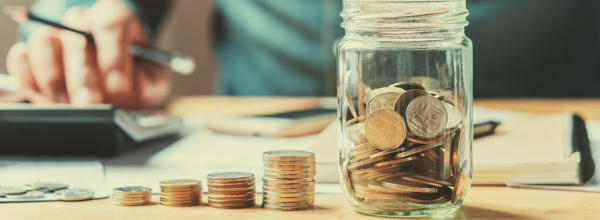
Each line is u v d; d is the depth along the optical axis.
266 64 3.47
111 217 0.66
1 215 0.68
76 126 1.08
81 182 0.86
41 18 1.35
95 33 1.68
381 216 0.65
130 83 1.73
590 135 1.30
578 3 3.15
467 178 0.65
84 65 1.62
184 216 0.67
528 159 0.83
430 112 0.61
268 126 1.34
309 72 3.42
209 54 3.56
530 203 0.72
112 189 0.81
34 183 0.83
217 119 1.43
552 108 1.78
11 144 1.10
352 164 0.63
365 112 0.62
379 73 0.62
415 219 0.64
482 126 1.06
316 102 1.96
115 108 1.09
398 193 0.62
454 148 0.63
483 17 3.21
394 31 0.62
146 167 0.99
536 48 3.19
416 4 0.61
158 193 0.80
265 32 3.46
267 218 0.65
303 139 1.30
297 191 0.69
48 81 1.66
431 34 0.62
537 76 3.21
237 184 0.71
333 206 0.71
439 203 0.63
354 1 0.63
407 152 0.61
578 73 3.17
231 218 0.66
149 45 1.89
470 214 0.67
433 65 0.62
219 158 1.07
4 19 2.85
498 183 0.84
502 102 1.96
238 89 3.51
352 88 0.63
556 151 0.87
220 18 3.50
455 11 0.62
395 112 0.61
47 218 0.66
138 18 1.86
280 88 3.46
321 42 3.41
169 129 1.35
